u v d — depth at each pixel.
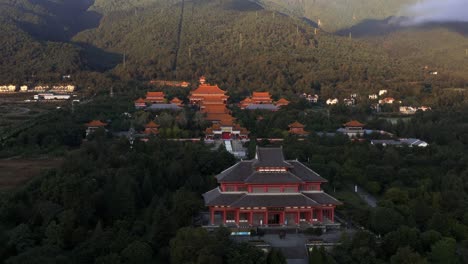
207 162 179.75
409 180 177.12
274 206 134.75
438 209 147.88
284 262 115.75
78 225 128.12
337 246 123.00
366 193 175.88
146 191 152.00
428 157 199.38
